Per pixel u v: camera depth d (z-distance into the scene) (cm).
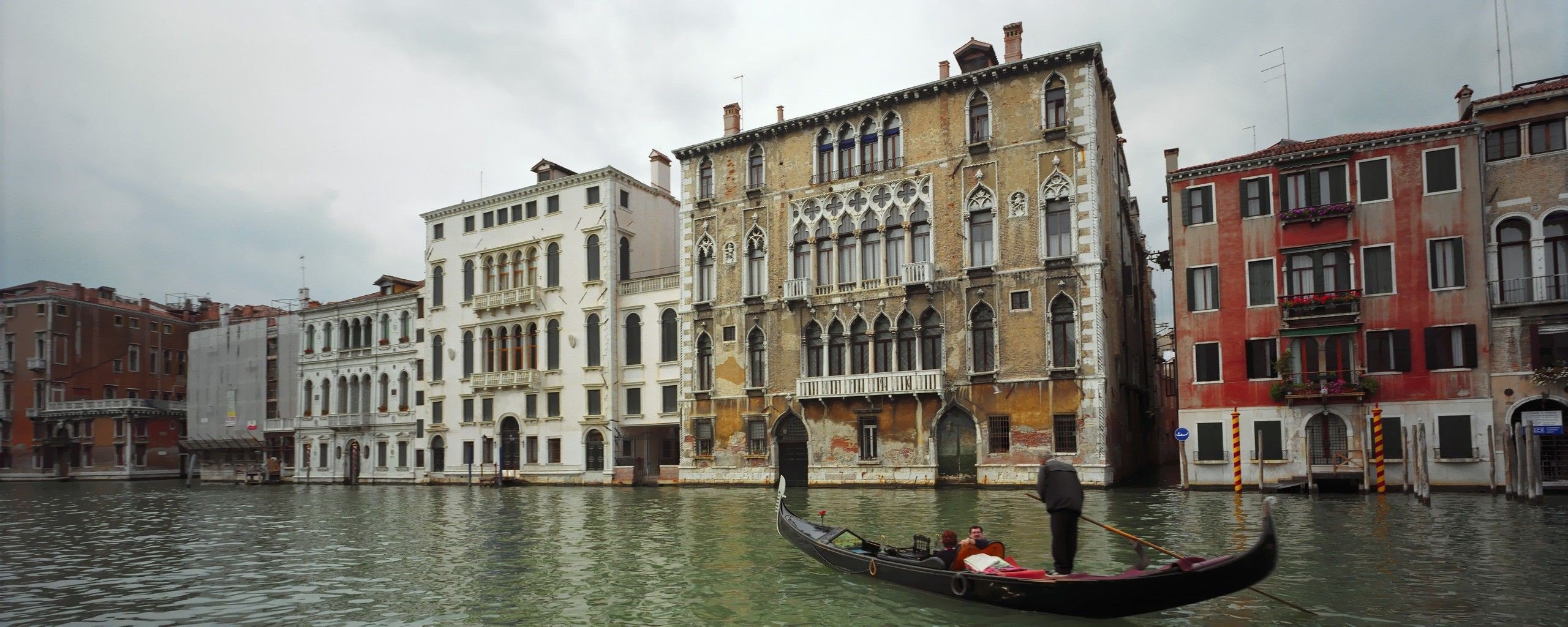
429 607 1366
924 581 1309
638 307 4016
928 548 1406
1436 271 2605
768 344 3547
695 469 3697
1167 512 2184
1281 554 1563
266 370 5719
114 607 1430
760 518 2356
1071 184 3006
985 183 3150
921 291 3228
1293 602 1227
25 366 6606
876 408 3291
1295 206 2784
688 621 1227
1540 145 2531
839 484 3344
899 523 2120
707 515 2475
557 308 4228
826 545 1549
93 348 6706
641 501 3012
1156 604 1080
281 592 1518
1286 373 2723
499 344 4434
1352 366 2670
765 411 3534
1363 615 1157
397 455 4872
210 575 1711
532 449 4275
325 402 5291
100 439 6419
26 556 2025
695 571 1577
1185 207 2928
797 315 3491
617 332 4062
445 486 4462
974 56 3338
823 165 3516
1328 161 2738
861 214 3397
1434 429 2569
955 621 1169
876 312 3322
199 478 6191
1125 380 3438
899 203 3312
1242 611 1185
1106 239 3134
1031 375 3028
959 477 3141
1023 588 1166
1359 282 2681
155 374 7106
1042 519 2148
